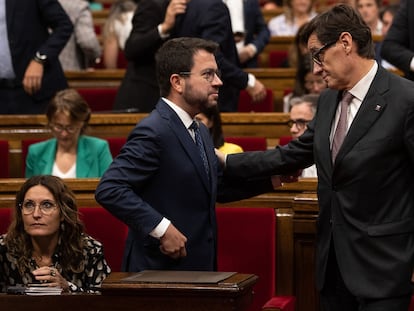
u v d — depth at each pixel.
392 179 9.19
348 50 9.27
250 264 11.50
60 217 10.75
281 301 10.82
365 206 9.22
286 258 11.59
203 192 9.86
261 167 10.35
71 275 10.80
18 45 17.02
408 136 9.09
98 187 9.67
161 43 16.05
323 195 9.52
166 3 16.06
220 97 17.03
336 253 9.36
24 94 17.12
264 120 16.70
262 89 16.88
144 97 16.58
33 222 10.62
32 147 14.51
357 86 9.37
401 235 9.17
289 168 10.32
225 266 11.54
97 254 10.91
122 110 16.77
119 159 9.70
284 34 24.84
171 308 8.49
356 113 9.30
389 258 9.16
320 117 9.71
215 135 13.74
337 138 9.45
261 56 24.42
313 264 11.48
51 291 8.99
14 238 10.78
